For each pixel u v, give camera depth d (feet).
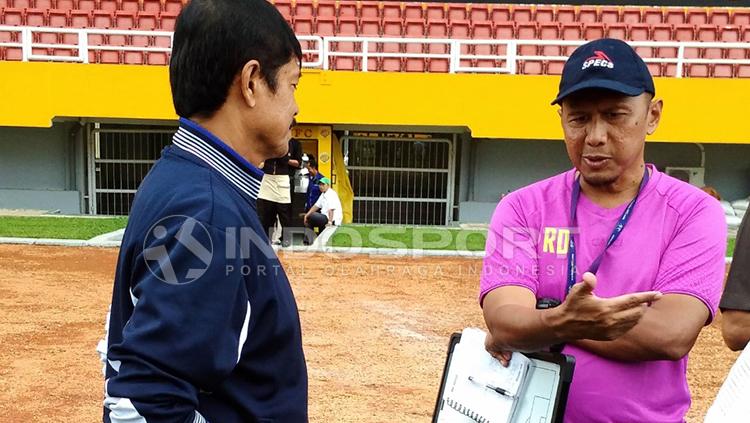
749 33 61.00
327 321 23.48
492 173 57.52
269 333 5.19
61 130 56.34
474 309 25.84
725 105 51.21
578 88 6.11
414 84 52.13
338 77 52.01
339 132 57.11
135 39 60.08
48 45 51.31
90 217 52.34
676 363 6.43
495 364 6.36
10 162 56.44
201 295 4.55
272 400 5.28
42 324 22.34
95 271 31.42
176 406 4.46
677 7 66.54
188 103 5.28
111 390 4.52
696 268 6.21
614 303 5.08
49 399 15.79
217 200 4.90
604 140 6.21
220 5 5.16
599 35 62.13
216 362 4.61
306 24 62.18
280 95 5.42
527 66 60.03
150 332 4.43
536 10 66.13
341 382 17.24
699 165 56.54
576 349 6.38
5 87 51.03
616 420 6.21
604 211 6.61
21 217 50.96
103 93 51.57
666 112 51.49
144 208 4.97
